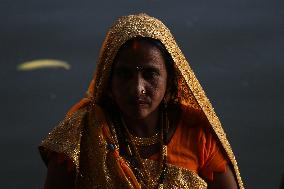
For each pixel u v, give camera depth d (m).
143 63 5.57
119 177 5.62
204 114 5.96
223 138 5.96
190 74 5.93
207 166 5.92
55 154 5.64
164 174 5.76
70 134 5.62
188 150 5.88
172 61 5.82
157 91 5.62
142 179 5.73
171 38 5.78
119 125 5.84
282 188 6.62
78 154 5.58
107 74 5.71
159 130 5.89
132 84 5.57
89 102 5.91
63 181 5.64
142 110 5.61
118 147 5.72
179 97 6.04
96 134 5.68
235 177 6.00
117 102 5.67
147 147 5.84
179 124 5.96
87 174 5.66
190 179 5.77
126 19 5.71
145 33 5.60
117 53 5.61
